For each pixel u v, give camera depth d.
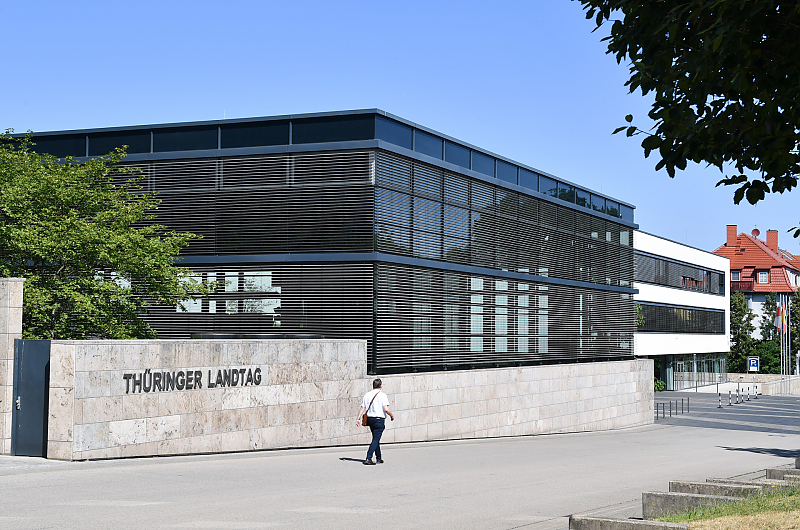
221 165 22.56
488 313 26.52
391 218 22.14
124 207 19.14
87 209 18.94
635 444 25.67
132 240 18.53
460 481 13.91
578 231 32.56
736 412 44.62
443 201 24.45
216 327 22.27
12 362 14.50
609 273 35.03
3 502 10.21
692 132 7.26
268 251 22.03
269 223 22.09
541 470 16.47
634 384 35.91
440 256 24.20
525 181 29.06
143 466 14.07
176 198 22.75
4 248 18.25
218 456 16.12
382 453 18.69
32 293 17.14
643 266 49.03
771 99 7.01
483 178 26.20
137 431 15.15
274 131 22.48
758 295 94.00
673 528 7.71
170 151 23.05
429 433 23.08
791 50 6.59
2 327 14.56
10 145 20.97
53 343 14.21
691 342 57.75
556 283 30.58
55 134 23.84
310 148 21.91
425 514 10.31
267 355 18.27
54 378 14.15
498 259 27.05
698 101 7.21
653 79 7.55
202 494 11.30
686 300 56.59
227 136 22.83
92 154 23.69
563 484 14.17
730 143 7.22
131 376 15.07
